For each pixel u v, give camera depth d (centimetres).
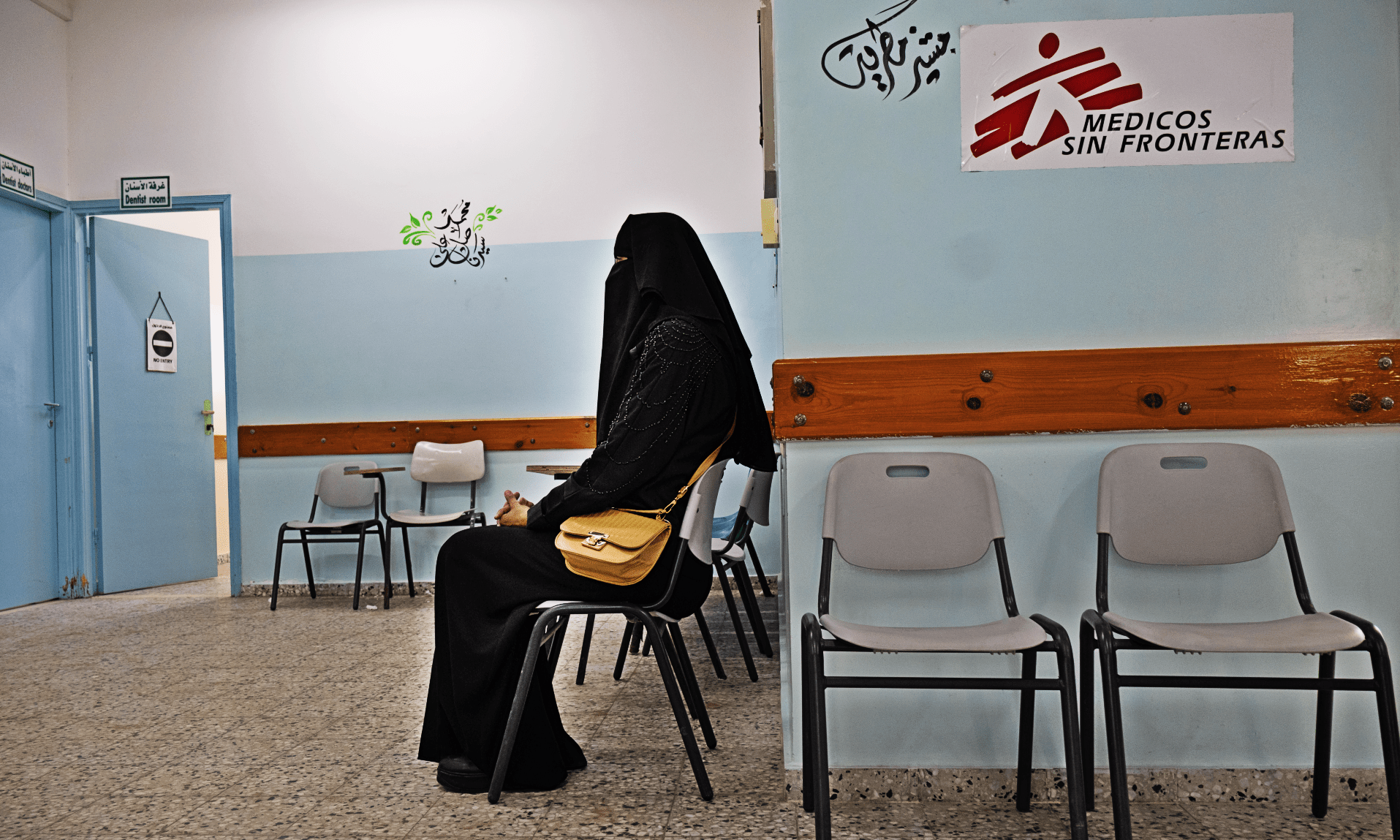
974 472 208
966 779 210
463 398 542
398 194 546
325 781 225
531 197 539
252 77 552
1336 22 209
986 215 214
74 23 560
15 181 518
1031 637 175
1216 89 210
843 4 215
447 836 190
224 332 556
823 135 216
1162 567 212
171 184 556
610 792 214
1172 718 211
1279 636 174
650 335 211
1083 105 212
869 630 185
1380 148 209
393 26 547
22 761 244
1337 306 210
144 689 322
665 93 534
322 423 545
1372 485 209
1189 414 208
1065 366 209
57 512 554
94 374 563
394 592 543
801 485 215
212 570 635
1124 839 172
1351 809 201
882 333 215
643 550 203
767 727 267
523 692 204
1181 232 211
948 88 214
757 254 529
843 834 189
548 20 540
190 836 193
